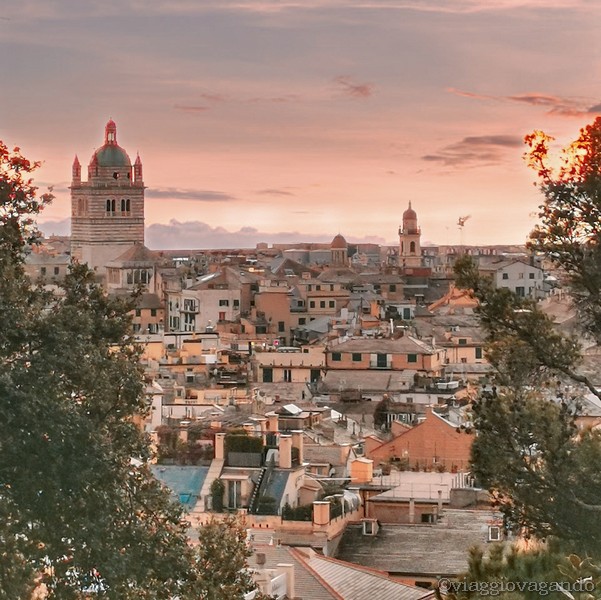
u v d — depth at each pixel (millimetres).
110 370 111625
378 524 191375
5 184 112062
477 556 108000
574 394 111312
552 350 109125
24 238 112750
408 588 160750
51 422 103562
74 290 115188
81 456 104000
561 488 106062
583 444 108625
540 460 107188
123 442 110938
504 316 110188
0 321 106812
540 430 106938
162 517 110438
